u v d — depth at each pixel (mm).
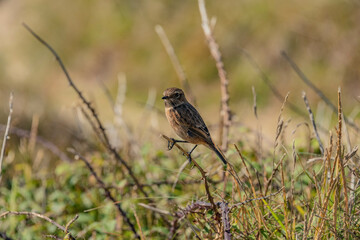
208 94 29719
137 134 12961
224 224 6102
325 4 28984
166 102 10125
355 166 6895
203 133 9781
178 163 10477
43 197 9914
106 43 36031
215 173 8953
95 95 33562
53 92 36188
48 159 14203
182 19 33594
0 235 8047
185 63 31203
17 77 38469
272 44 29297
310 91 26562
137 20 35531
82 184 10562
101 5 37500
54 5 39375
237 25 30906
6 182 11203
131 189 9797
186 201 8742
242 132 10180
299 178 8234
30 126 22516
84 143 12477
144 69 33062
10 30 40656
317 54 28000
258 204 6719
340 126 5879
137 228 8680
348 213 6062
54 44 38125
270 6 30641
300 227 6531
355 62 26812
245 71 28938
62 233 8703
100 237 8297
